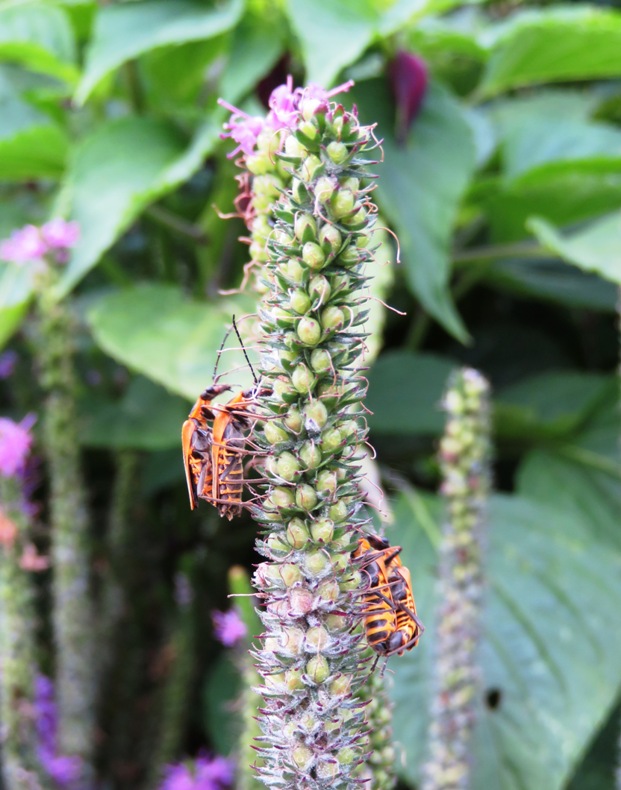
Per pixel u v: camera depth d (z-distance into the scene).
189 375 0.20
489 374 0.32
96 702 0.24
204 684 0.26
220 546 0.27
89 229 0.21
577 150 0.28
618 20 0.23
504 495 0.25
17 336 0.28
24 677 0.18
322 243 0.09
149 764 0.24
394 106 0.23
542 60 0.26
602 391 0.27
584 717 0.20
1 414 0.28
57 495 0.21
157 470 0.27
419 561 0.22
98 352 0.29
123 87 0.27
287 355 0.09
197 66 0.25
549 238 0.23
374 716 0.12
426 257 0.22
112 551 0.26
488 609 0.22
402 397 0.27
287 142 0.09
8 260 0.23
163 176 0.21
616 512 0.26
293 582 0.09
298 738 0.09
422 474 0.28
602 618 0.22
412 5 0.22
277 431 0.09
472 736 0.19
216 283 0.24
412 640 0.10
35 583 0.27
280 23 0.23
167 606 0.27
